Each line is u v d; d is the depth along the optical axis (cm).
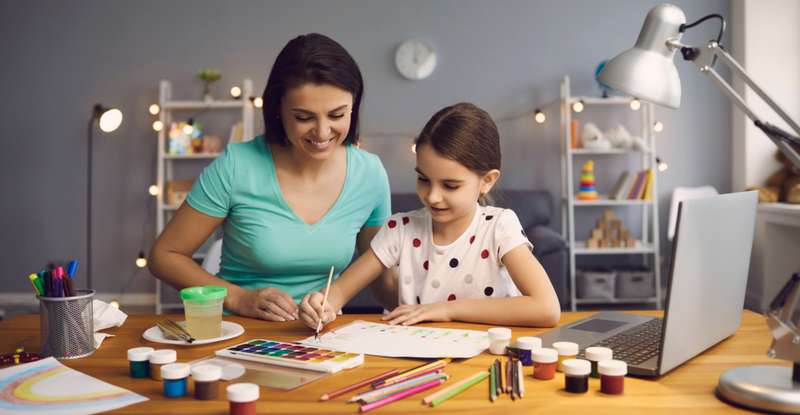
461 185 135
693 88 499
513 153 502
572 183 488
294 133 142
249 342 115
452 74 499
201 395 90
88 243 494
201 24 502
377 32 498
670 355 98
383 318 136
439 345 114
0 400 89
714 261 105
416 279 154
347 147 168
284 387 94
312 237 163
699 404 88
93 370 104
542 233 416
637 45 124
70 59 507
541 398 90
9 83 509
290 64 137
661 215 504
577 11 495
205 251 460
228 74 502
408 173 502
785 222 405
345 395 91
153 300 507
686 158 502
